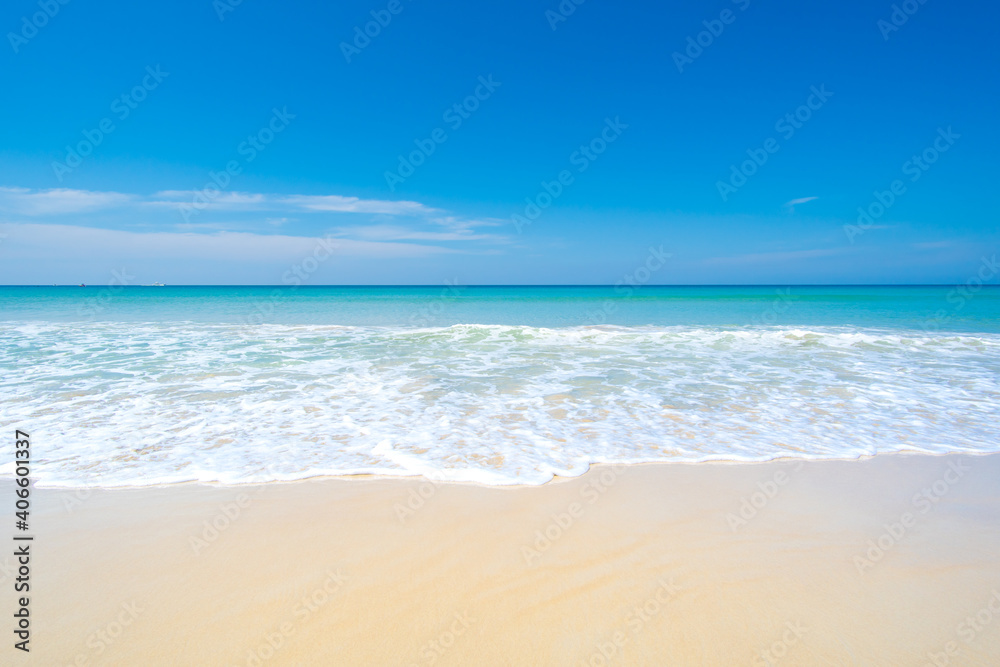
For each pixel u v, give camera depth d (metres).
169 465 5.23
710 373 10.21
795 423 6.89
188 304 31.22
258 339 14.80
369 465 5.28
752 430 6.59
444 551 3.67
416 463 5.35
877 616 3.03
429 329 16.81
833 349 13.41
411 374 9.97
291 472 5.08
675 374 10.11
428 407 7.59
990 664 2.65
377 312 25.94
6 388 8.48
